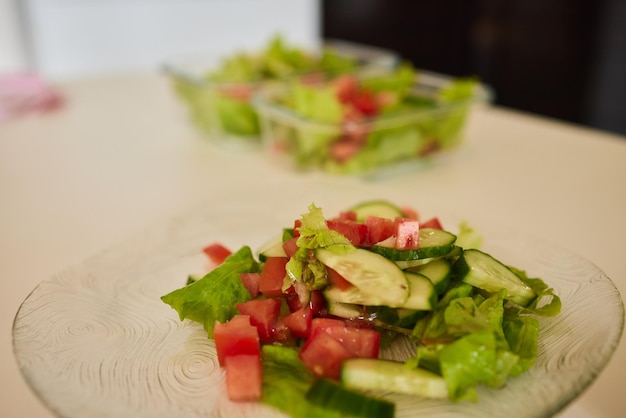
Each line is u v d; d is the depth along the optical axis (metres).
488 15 1.33
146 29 1.30
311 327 0.27
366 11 1.46
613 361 0.29
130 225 0.44
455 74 1.40
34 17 1.20
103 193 0.50
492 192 0.49
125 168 0.56
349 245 0.28
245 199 0.42
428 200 0.40
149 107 0.75
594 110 1.19
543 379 0.24
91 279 0.32
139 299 0.32
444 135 0.55
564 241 0.40
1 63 1.20
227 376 0.25
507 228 0.36
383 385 0.25
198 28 1.35
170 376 0.26
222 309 0.30
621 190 0.49
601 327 0.26
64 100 0.79
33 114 0.73
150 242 0.37
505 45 1.32
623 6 1.12
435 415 0.24
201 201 0.48
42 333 0.28
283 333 0.28
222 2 1.36
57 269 0.38
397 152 0.52
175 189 0.51
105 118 0.71
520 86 1.31
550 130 0.64
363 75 0.67
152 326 0.30
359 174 0.52
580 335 0.26
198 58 0.75
